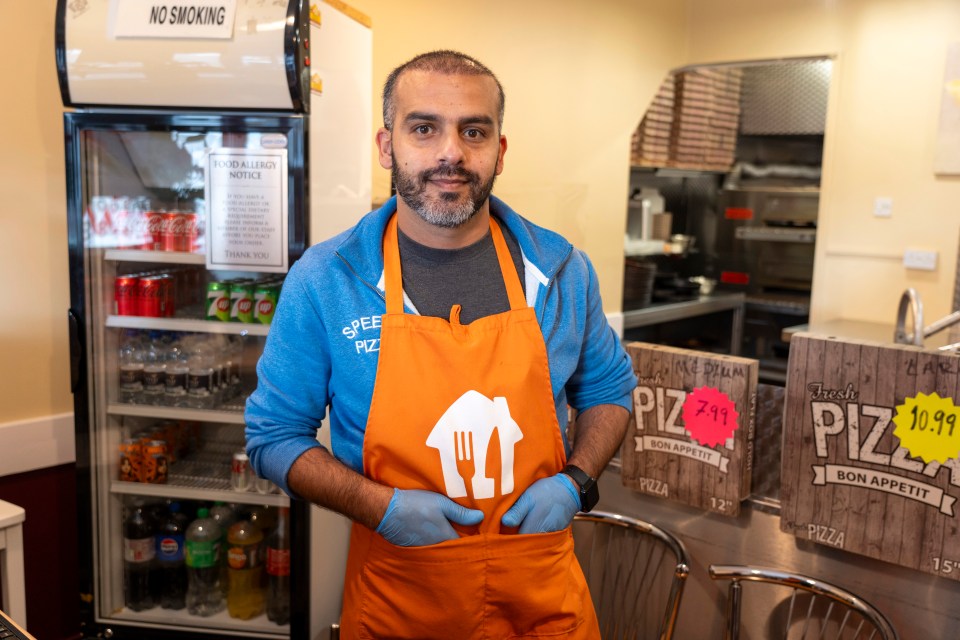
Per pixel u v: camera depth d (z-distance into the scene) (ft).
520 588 4.50
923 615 5.73
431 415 4.38
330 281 4.62
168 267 8.78
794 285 18.33
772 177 18.57
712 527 6.77
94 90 7.47
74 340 7.93
